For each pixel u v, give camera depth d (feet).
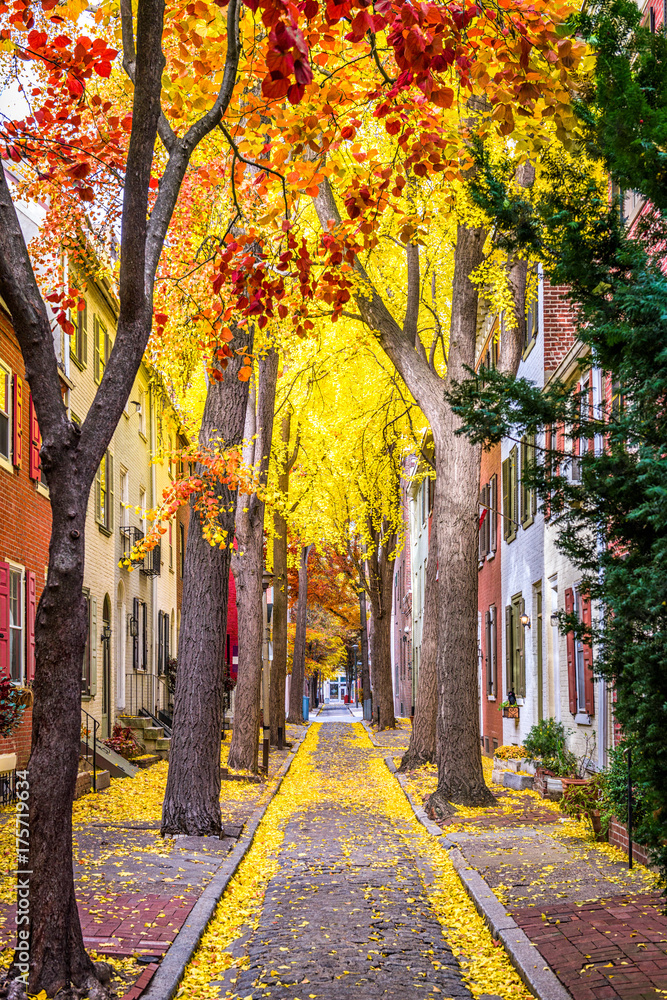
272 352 68.08
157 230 23.76
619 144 18.53
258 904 31.78
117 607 82.99
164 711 101.81
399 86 22.41
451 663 51.70
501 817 46.42
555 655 61.67
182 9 25.88
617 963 22.24
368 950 25.63
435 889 33.42
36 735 20.59
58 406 21.08
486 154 21.24
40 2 26.37
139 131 21.56
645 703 16.90
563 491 19.10
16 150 29.81
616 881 30.73
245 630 71.20
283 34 15.98
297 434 96.12
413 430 79.51
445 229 54.39
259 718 70.85
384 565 131.23
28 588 54.54
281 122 27.25
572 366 50.19
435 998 21.76
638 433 18.11
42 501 58.23
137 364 22.20
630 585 16.76
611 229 19.06
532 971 22.43
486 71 25.14
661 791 17.46
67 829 20.66
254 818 49.75
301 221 55.93
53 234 39.93
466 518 52.70
